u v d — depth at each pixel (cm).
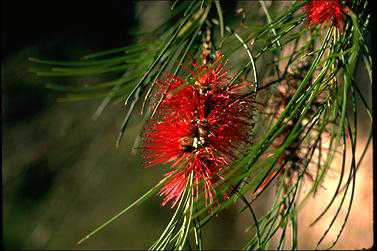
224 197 82
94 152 148
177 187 84
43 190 177
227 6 109
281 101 93
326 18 84
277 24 85
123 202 239
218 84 85
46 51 210
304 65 93
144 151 85
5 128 191
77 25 204
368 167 156
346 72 79
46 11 209
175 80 86
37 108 196
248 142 84
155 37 109
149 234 249
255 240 90
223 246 241
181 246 80
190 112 84
